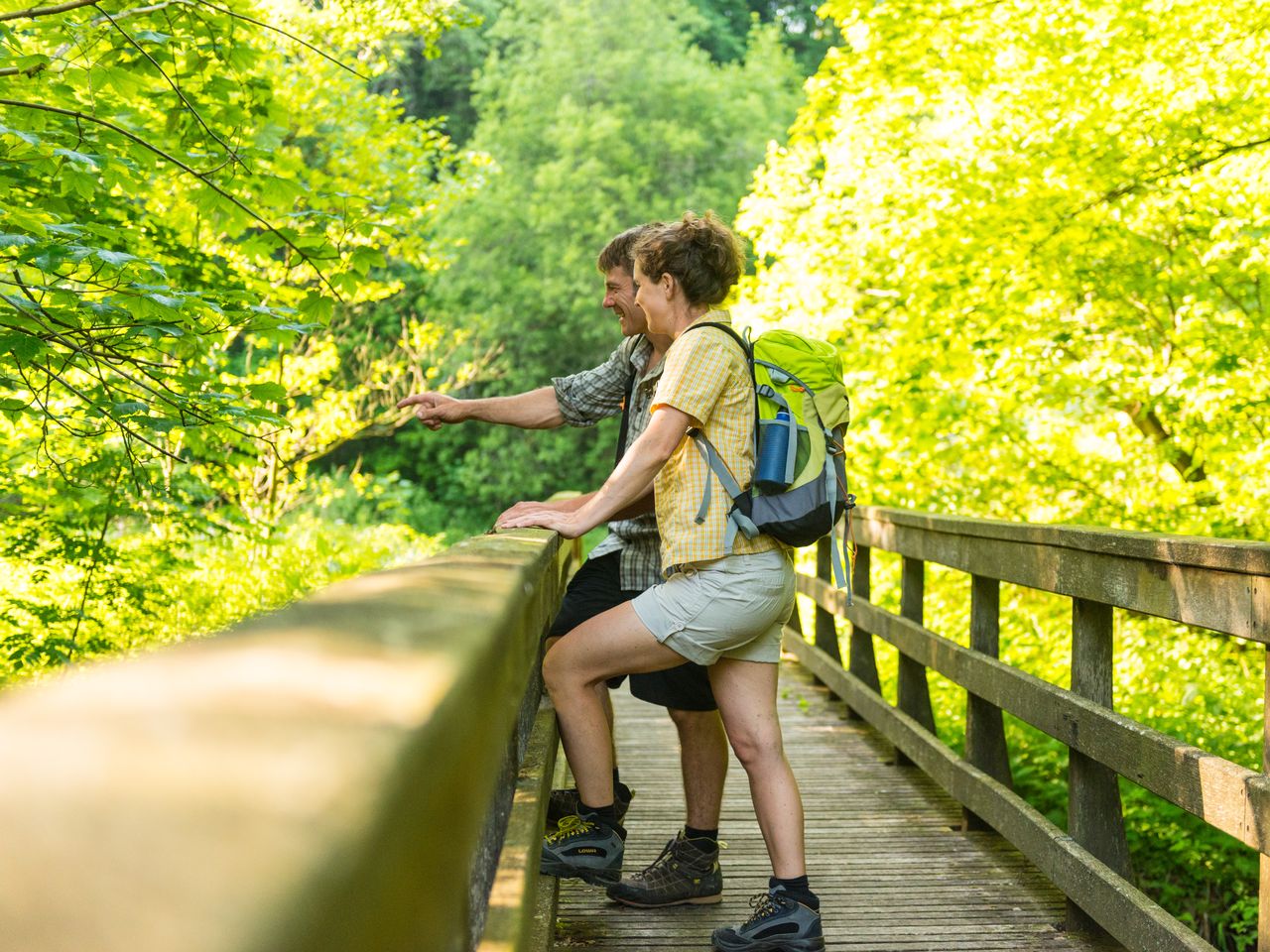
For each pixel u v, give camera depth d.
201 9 4.07
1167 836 5.29
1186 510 8.24
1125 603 2.88
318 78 8.36
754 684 2.75
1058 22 7.32
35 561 5.68
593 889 3.45
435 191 9.74
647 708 6.66
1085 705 3.04
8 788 0.23
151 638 6.52
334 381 13.08
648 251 2.71
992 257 7.86
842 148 9.69
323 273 4.20
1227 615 2.43
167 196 6.38
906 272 8.15
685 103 30.52
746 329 2.75
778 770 2.75
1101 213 7.46
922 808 4.43
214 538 6.01
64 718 0.29
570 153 29.34
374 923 0.31
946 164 7.98
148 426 3.79
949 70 8.14
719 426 2.60
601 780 2.74
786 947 2.70
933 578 9.64
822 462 2.59
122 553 6.08
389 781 0.31
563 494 4.20
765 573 2.61
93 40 3.99
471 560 1.28
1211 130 6.99
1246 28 6.75
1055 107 7.46
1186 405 7.98
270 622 0.52
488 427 30.59
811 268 9.91
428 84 32.53
